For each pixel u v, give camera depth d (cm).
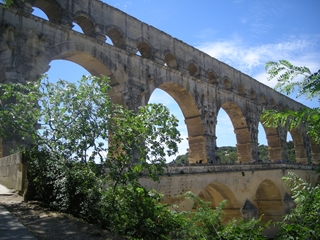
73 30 3092
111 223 1512
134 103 3578
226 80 5397
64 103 1758
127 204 1653
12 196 1850
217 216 1731
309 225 1102
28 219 1413
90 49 3244
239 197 4012
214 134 4738
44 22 2895
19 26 2731
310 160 7656
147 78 3816
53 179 1717
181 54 4434
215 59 5138
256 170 4434
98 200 1551
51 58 2916
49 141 1764
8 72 2602
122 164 1819
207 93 4788
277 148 6481
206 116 4647
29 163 1816
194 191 3203
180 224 1719
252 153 5572
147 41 3928
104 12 3478
